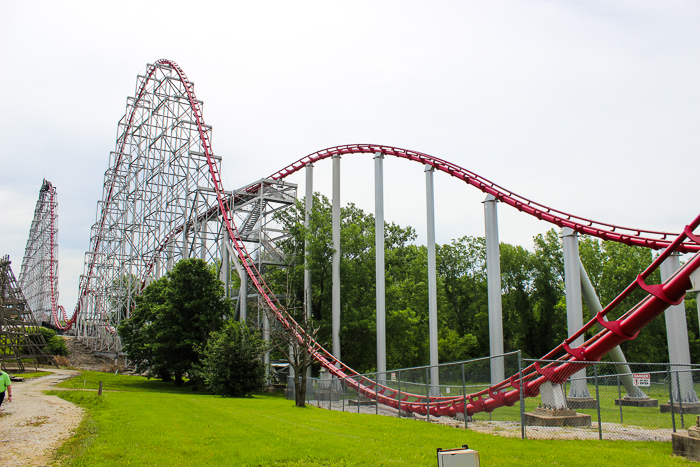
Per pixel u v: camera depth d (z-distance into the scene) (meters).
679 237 20.38
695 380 35.44
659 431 20.47
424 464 13.77
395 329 55.03
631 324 22.80
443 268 85.62
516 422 24.33
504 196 41.09
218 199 64.12
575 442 17.33
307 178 59.72
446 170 45.56
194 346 47.91
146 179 74.12
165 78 73.31
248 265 58.91
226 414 24.78
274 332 37.75
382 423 22.64
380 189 50.72
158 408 26.06
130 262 73.62
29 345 66.50
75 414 23.00
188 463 13.83
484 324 78.38
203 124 71.00
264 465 13.83
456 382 49.25
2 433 17.98
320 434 18.83
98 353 92.56
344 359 56.53
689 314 64.88
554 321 74.31
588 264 67.88
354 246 57.47
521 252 76.88
